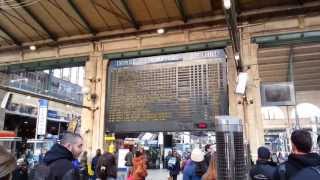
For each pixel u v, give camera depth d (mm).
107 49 13828
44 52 14883
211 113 11750
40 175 2555
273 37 11672
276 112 23219
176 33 12938
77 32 14211
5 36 14820
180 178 16750
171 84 12531
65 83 32156
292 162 2367
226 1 7043
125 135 16125
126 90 13164
